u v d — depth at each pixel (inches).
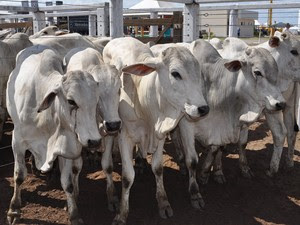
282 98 180.2
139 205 189.0
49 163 159.3
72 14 382.9
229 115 195.3
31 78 163.8
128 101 169.6
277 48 213.2
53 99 145.5
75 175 181.3
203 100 150.9
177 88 152.3
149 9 340.2
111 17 231.0
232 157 253.0
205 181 212.8
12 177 215.9
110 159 183.6
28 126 163.9
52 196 196.1
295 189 209.2
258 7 282.7
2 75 243.0
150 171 229.5
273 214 183.2
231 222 175.2
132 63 171.9
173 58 153.2
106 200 194.1
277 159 221.5
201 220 176.4
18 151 169.9
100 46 264.7
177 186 211.3
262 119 338.0
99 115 152.5
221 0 271.1
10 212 172.1
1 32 294.4
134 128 172.1
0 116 251.3
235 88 190.1
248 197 199.2
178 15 316.2
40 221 172.6
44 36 271.3
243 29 650.8
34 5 326.6
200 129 196.7
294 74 214.5
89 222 174.4
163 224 172.6
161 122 162.6
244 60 184.7
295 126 233.0
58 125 150.7
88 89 140.4
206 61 200.4
